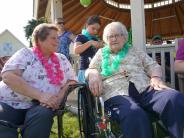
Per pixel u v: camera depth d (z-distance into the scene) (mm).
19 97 1429
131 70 1592
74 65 2828
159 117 1412
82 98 1413
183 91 1798
